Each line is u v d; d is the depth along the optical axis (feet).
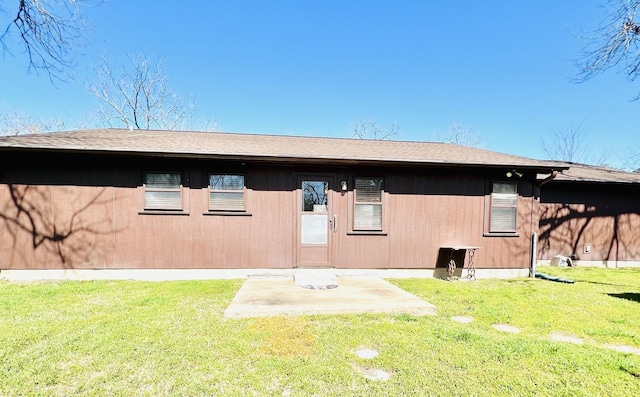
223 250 21.02
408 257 22.71
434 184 22.95
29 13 18.74
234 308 13.51
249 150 21.12
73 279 19.85
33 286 17.95
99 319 12.58
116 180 20.13
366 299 15.19
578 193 29.84
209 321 12.57
